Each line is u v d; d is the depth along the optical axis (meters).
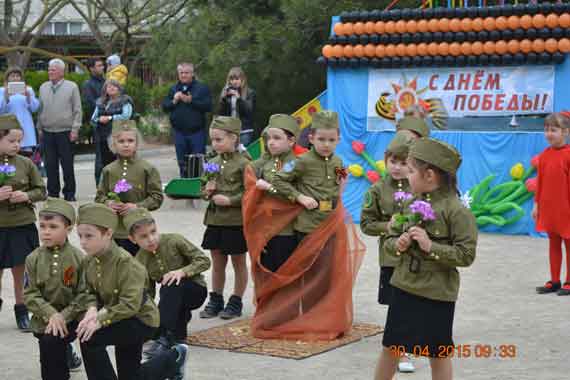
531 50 13.05
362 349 7.36
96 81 16.98
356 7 19.47
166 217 14.49
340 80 14.23
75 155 26.59
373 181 13.93
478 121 13.53
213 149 8.93
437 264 5.42
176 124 15.98
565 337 7.61
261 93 20.91
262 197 7.95
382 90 13.98
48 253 6.25
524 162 13.27
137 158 8.30
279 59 20.03
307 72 20.45
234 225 8.36
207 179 8.40
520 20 13.01
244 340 7.61
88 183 19.55
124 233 7.87
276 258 7.88
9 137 7.95
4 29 33.56
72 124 16.14
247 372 6.66
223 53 19.88
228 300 8.88
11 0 34.16
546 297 9.14
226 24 20.83
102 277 5.72
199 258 7.08
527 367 6.73
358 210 14.10
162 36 22.17
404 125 7.33
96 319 5.56
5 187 7.82
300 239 7.81
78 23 42.78
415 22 13.55
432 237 5.40
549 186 9.30
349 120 14.20
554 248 9.39
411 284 5.46
